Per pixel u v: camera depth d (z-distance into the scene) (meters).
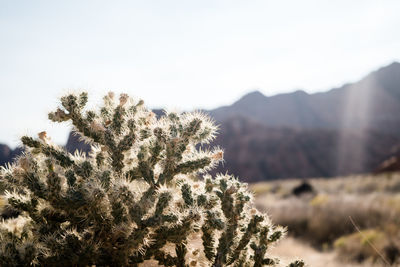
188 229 1.89
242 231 2.28
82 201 1.82
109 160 2.26
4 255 1.67
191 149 2.45
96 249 1.79
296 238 9.88
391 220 9.67
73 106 2.16
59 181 1.81
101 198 1.83
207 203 2.08
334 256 6.86
